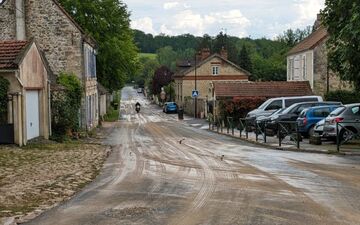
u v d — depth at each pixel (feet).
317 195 34.32
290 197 33.71
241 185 38.88
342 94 134.92
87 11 171.63
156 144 82.79
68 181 42.29
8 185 40.09
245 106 140.56
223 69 251.80
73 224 27.63
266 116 106.83
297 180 40.98
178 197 34.53
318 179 41.32
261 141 83.92
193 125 155.02
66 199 34.88
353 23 65.16
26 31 115.75
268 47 433.07
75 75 110.32
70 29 115.24
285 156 60.70
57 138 88.99
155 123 167.12
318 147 69.72
